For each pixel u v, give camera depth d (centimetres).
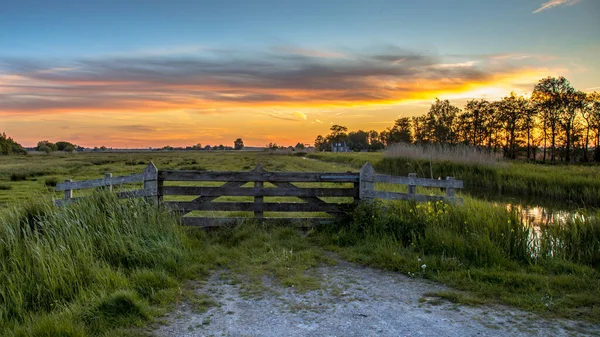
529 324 399
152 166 805
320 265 611
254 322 409
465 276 542
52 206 703
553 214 1158
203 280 542
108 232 600
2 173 2445
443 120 5878
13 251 517
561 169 2336
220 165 3925
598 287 495
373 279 548
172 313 431
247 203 831
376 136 15088
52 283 452
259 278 551
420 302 463
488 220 690
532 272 567
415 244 662
